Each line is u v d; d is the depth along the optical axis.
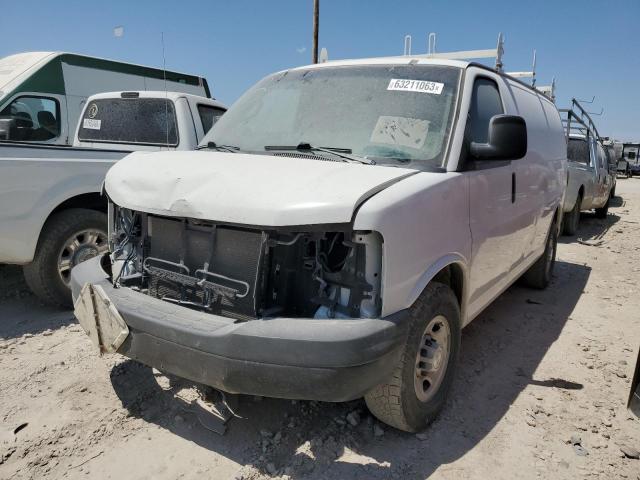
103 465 2.82
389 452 2.99
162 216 3.01
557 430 3.29
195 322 2.63
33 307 5.10
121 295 2.95
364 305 2.59
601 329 5.13
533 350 4.54
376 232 2.56
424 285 2.88
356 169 2.95
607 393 3.79
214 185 2.80
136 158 3.46
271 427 3.17
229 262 2.73
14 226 4.41
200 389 3.35
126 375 3.73
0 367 3.83
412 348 2.84
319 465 2.85
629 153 40.34
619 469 2.94
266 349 2.43
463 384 3.83
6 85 8.70
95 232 5.05
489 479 2.81
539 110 5.43
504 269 4.34
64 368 3.84
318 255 2.66
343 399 2.49
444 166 3.20
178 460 2.87
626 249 9.41
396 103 3.51
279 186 2.68
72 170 4.76
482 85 3.88
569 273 7.39
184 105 6.19
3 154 4.39
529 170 4.66
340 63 4.04
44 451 2.92
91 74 9.71
